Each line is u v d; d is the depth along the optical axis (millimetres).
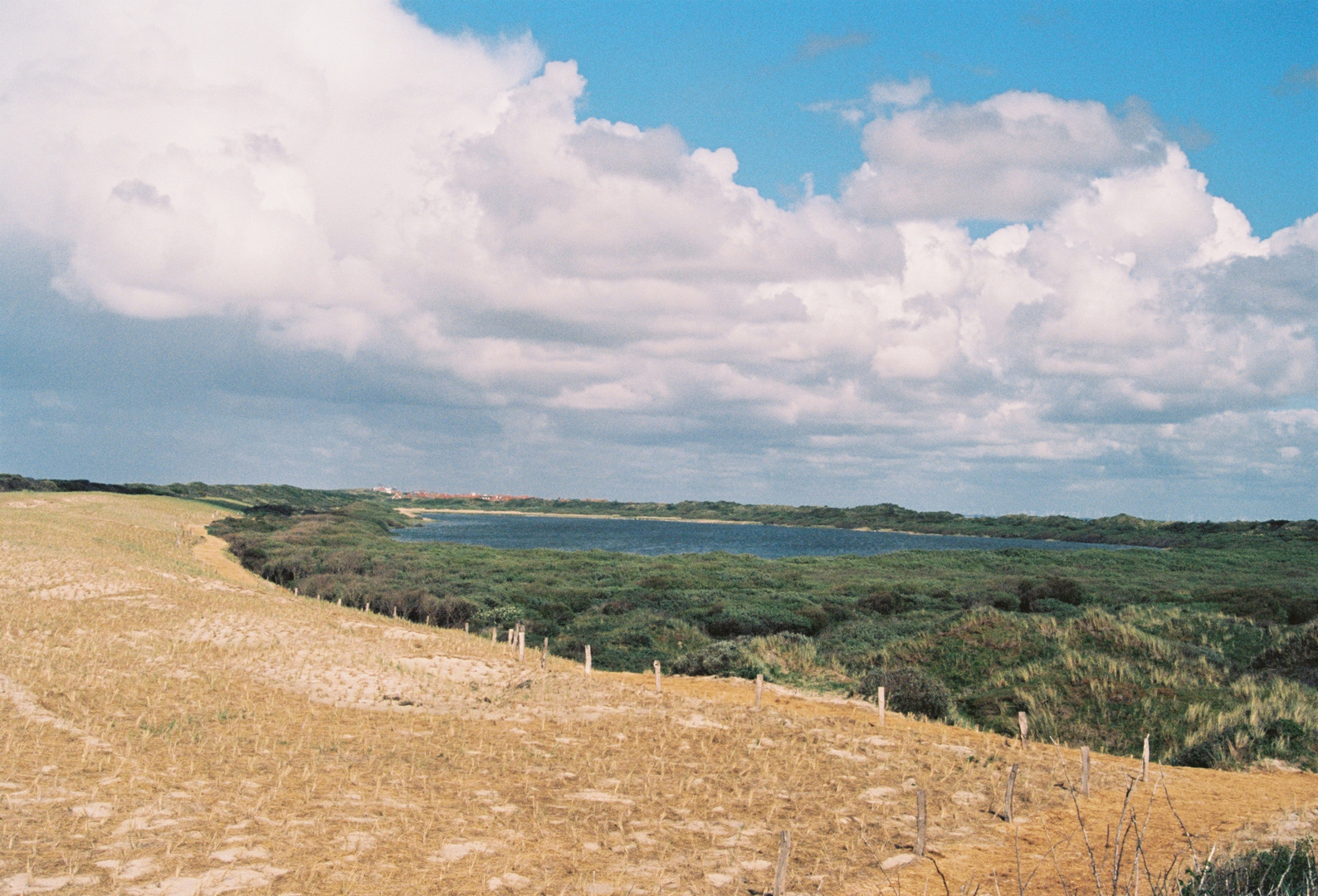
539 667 27969
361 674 23328
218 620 29656
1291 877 9805
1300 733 21406
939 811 14133
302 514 152125
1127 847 12633
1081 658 27766
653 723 20156
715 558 86875
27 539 47688
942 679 29266
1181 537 157000
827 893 10422
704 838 12250
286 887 9297
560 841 11680
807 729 20219
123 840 10172
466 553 85750
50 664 20297
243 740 15938
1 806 10898
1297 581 69375
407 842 11117
